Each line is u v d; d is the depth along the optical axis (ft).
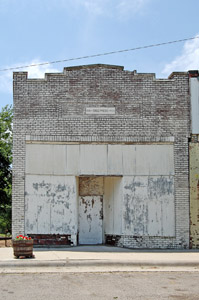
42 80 46.09
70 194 45.19
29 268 33.58
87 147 45.78
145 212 45.42
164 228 45.32
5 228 115.96
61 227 44.91
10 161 88.12
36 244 44.45
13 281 28.58
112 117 46.09
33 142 45.39
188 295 24.90
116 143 45.96
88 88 46.32
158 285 27.71
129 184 45.68
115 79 46.60
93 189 49.37
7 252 41.04
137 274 31.76
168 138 46.14
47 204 44.98
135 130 46.06
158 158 46.03
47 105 45.88
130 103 46.37
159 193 45.68
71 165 45.42
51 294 24.89
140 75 46.73
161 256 38.45
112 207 47.50
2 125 92.89
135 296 24.53
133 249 44.16
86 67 46.55
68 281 28.73
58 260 34.91
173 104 46.60
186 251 43.09
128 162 45.83
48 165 45.29
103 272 32.37
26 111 45.73
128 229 45.11
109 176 45.65
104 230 48.88
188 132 46.37
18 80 46.06
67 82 46.32
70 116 45.85
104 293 25.21
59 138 45.50
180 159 46.06
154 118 46.32
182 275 31.53
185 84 46.91
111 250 42.68
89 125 45.85
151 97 46.57
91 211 49.21
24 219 44.50
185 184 45.88
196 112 46.60
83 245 47.06
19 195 44.68
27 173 45.03
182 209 45.52
